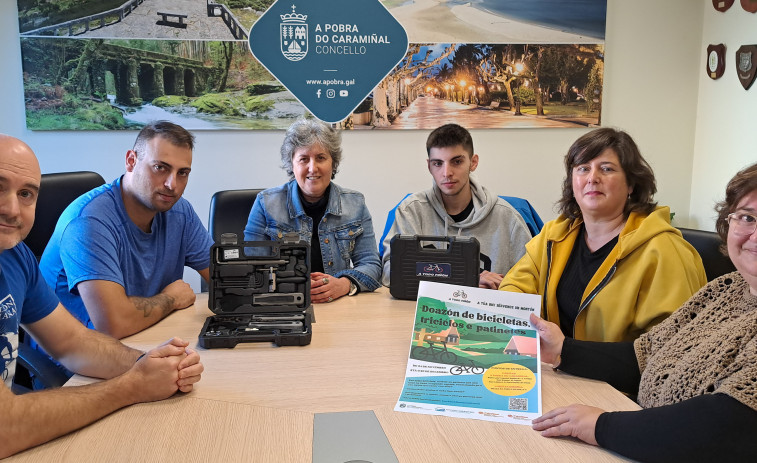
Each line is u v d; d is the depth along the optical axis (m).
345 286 2.01
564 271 1.74
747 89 3.29
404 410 1.17
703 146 3.68
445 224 2.40
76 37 3.19
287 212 2.29
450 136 2.26
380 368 1.38
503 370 1.32
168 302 1.80
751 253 1.04
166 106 3.33
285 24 3.37
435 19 3.46
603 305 1.58
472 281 1.88
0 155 1.13
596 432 1.03
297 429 1.09
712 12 3.56
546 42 3.54
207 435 1.07
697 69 3.69
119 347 1.42
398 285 1.95
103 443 1.05
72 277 1.69
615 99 3.67
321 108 3.46
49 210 2.29
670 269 1.50
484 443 1.05
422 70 3.49
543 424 1.09
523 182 3.67
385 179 3.57
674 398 1.12
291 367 1.39
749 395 0.93
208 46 3.32
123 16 3.22
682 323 1.26
